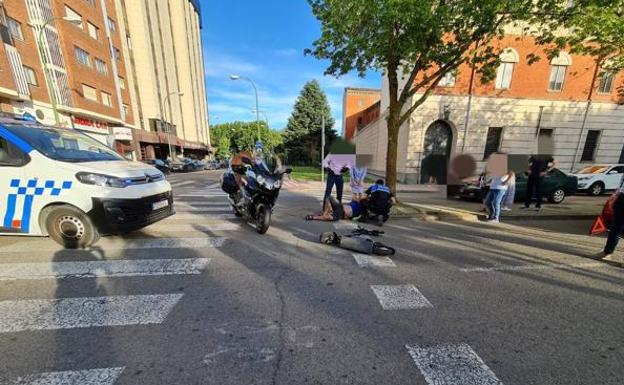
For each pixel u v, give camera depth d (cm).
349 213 666
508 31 1521
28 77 1600
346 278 358
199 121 5438
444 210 791
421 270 388
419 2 546
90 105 2089
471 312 287
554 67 1595
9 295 297
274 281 345
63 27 1861
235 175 621
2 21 1438
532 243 523
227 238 511
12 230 404
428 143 1669
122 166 447
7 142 398
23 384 185
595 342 244
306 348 228
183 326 252
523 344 239
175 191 1202
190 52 4900
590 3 593
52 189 394
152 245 464
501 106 1599
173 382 191
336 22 620
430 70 1521
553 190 1026
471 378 200
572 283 359
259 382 193
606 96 1638
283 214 729
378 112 2798
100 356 213
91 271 359
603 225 563
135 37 3155
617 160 1706
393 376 201
